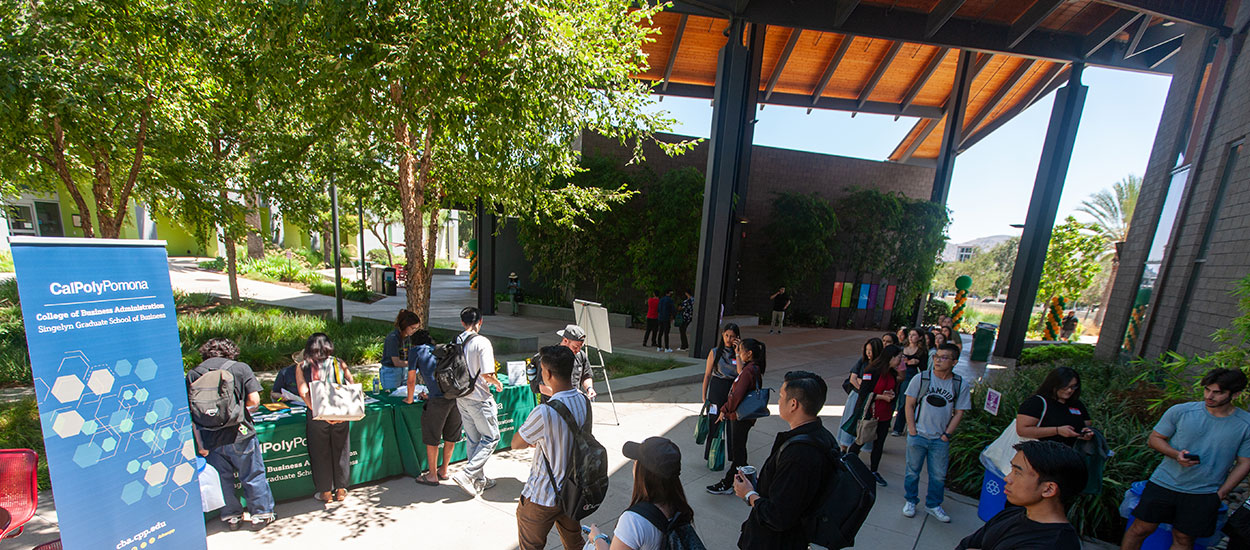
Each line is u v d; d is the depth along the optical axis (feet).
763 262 63.67
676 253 52.60
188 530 10.59
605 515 14.02
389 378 19.81
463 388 13.82
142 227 77.51
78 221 72.59
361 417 13.25
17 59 17.35
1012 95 65.87
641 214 55.83
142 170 26.27
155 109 23.76
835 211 63.98
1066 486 5.98
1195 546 11.50
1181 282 27.25
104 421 9.14
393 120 19.16
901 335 23.70
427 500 14.26
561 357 9.69
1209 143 27.71
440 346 13.94
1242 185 23.35
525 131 20.63
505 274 65.67
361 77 17.46
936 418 14.21
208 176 27.99
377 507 13.82
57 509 8.54
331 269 89.97
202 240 32.76
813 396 8.04
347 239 95.25
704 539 13.05
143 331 9.71
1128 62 44.19
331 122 19.71
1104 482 14.47
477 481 14.43
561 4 20.45
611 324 55.98
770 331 55.67
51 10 18.79
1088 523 14.25
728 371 16.79
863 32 37.83
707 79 62.49
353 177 27.66
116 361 9.29
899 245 63.41
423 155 26.76
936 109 70.44
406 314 19.30
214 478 11.69
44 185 30.71
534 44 18.17
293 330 33.22
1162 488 11.09
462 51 18.47
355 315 45.37
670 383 28.73
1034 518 6.30
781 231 59.98
